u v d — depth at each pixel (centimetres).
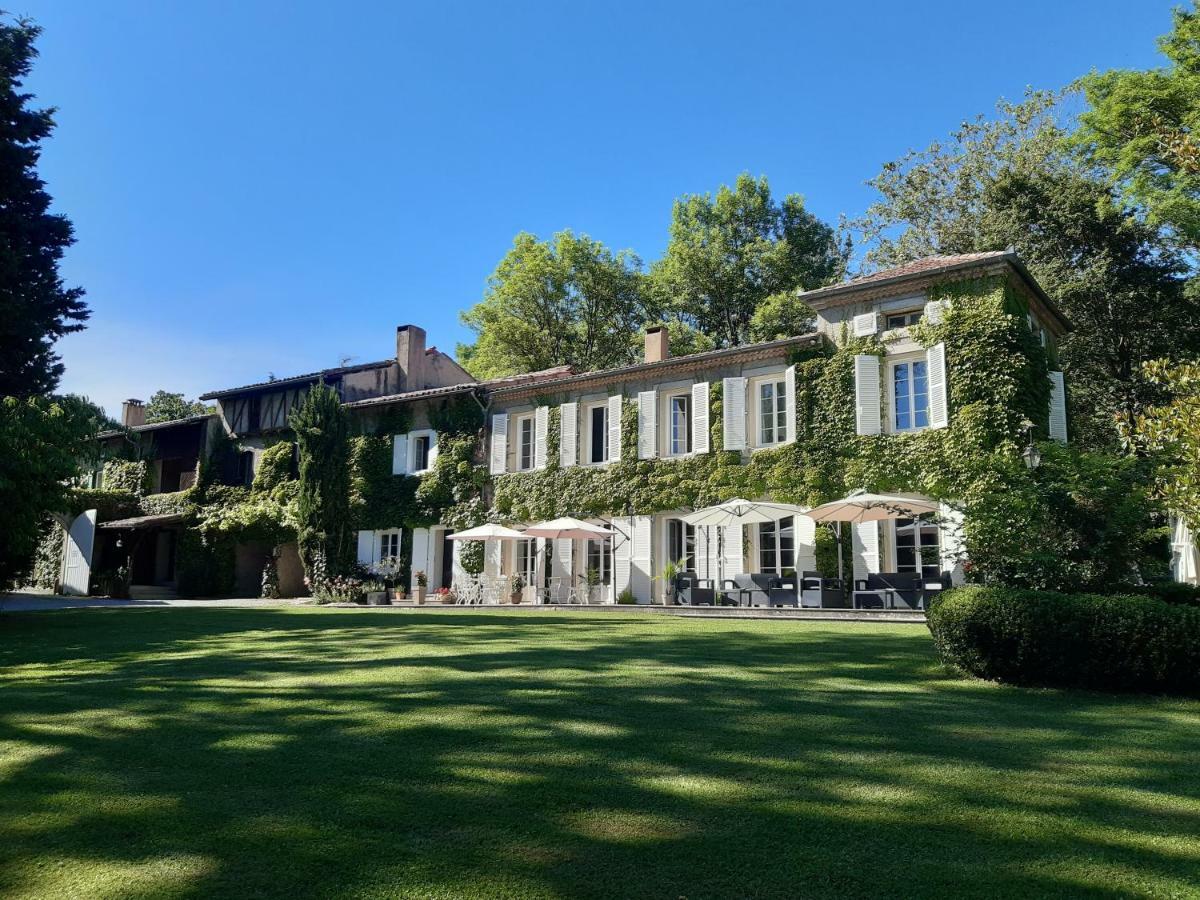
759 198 3494
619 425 2122
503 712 549
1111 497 755
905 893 278
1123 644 621
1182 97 1973
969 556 817
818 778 404
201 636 1046
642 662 774
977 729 507
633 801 369
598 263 3541
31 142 1788
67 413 1335
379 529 2470
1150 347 2445
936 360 1659
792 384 1845
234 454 2778
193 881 287
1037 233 2525
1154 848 318
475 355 3934
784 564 1838
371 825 340
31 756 449
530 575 2223
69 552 2622
